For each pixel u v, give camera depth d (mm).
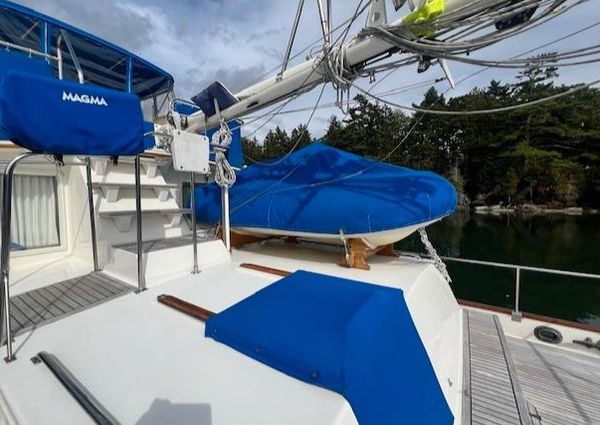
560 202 40781
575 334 2959
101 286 2609
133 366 1544
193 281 2666
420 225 2779
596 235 26672
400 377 1492
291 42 2566
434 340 2314
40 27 4789
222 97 3115
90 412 1258
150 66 6484
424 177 3137
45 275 2914
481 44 1696
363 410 1246
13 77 1560
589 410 2016
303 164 3639
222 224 3570
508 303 12773
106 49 5680
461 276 15742
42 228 3480
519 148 40031
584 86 1508
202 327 1867
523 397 1974
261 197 3516
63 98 1735
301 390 1291
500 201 41938
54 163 3170
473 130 41312
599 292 13672
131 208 3469
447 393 1920
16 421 1281
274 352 1436
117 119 1972
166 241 3338
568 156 41562
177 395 1337
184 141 2629
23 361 1628
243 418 1192
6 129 1558
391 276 2777
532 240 24953
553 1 1443
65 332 1883
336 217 2879
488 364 2344
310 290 1999
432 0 1702
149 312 2109
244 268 2982
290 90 2691
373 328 1567
